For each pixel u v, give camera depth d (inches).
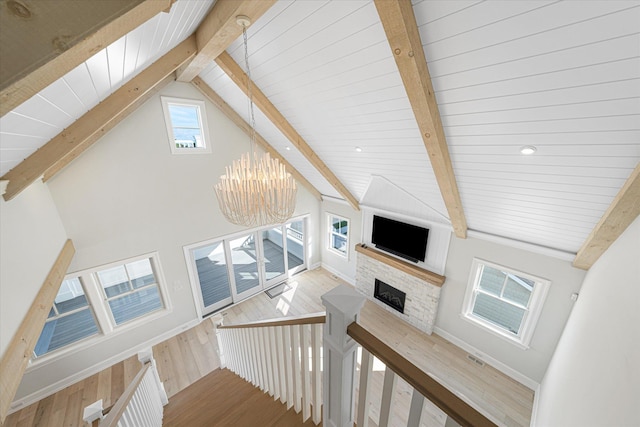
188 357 161.5
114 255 145.6
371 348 35.4
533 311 133.9
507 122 78.0
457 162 105.0
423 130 91.2
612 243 93.4
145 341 167.0
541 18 52.3
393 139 113.2
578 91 61.5
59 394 135.4
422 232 168.7
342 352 42.1
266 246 285.1
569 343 103.1
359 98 98.8
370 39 74.0
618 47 50.8
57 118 66.3
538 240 126.1
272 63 103.9
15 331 70.4
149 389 87.7
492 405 132.0
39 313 81.8
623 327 57.6
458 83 73.7
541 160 85.4
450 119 86.6
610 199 86.2
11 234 76.4
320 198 249.9
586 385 67.8
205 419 73.7
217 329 137.3
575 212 99.0
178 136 161.5
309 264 260.7
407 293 185.6
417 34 64.9
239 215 89.4
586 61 55.4
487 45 61.5
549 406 100.0
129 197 145.3
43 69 17.7
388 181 158.6
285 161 209.3
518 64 62.2
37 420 123.3
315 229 257.0
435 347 167.3
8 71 16.9
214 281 231.5
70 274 133.0
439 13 59.9
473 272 153.5
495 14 55.2
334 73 93.0
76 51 18.7
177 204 164.1
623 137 66.2
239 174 86.4
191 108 162.9
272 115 136.6
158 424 84.4
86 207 132.8
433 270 172.4
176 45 95.0
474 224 143.8
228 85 139.4
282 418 65.4
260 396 78.3
